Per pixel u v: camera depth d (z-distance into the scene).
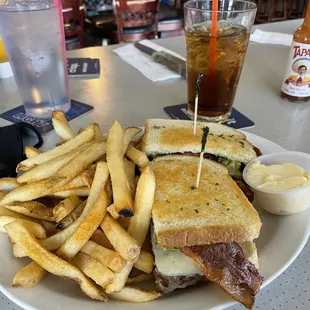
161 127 0.41
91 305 0.25
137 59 0.71
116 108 0.54
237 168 0.38
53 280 0.27
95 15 1.43
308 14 0.49
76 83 0.62
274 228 0.31
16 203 0.30
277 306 0.26
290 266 0.29
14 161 0.39
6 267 0.28
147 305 0.25
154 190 0.29
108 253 0.26
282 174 0.34
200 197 0.30
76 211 0.30
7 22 0.44
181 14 1.40
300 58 0.52
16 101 0.57
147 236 0.30
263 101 0.56
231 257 0.26
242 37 0.44
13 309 0.26
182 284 0.27
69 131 0.39
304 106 0.54
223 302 0.25
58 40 0.48
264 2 1.43
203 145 0.30
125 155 0.34
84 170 0.32
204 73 0.46
